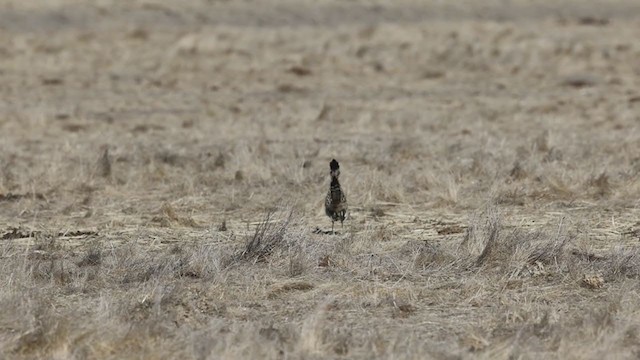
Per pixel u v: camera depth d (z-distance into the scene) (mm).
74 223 48438
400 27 159125
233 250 40000
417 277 36719
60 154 68125
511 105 99688
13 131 84750
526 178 56969
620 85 115000
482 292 34750
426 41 147375
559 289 35344
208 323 31719
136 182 58500
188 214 49531
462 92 110375
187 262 37938
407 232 45125
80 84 116375
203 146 74938
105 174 60250
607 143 72875
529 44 142125
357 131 84000
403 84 117188
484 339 29703
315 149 70750
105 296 33500
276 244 39625
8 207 52344
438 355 28203
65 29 169500
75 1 195500
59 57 134875
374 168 60781
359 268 37688
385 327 31328
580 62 131000
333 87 115188
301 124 88188
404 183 55656
